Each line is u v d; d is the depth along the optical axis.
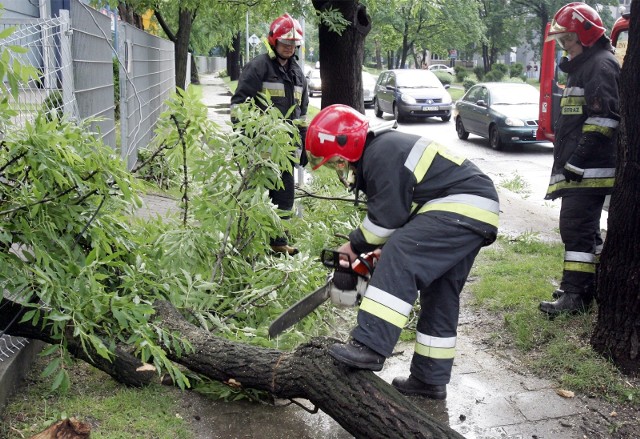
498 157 14.25
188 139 4.51
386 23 39.31
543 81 9.59
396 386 3.80
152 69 12.00
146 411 3.39
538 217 8.10
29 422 3.20
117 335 3.43
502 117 14.97
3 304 3.45
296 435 3.34
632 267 3.80
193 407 3.54
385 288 3.17
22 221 3.35
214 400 3.63
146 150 8.52
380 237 3.32
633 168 3.72
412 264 3.22
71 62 5.72
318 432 3.38
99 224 3.80
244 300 4.39
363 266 3.44
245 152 4.47
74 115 5.70
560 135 4.82
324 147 3.36
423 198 3.37
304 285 4.46
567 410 3.62
